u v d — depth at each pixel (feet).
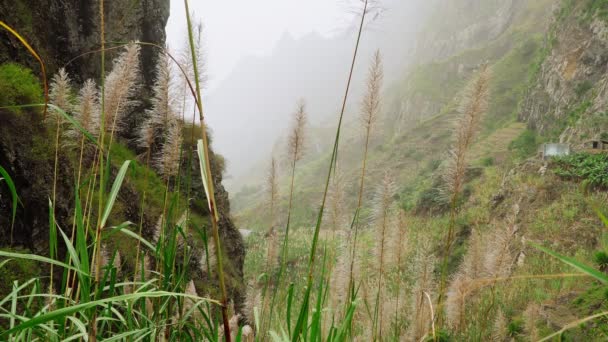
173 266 6.47
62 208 18.01
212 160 33.68
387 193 9.52
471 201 74.23
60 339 5.52
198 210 33.55
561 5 152.05
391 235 9.52
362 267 9.52
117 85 7.27
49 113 7.53
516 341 18.42
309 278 5.03
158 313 6.63
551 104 128.77
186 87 7.72
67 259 5.75
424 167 178.50
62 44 28.40
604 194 50.16
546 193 56.70
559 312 23.86
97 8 29.73
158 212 25.43
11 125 16.90
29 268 15.19
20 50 24.68
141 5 33.12
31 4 26.40
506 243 10.12
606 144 68.03
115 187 5.32
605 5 119.65
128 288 7.75
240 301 34.35
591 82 113.39
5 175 4.81
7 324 12.00
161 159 8.43
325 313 7.92
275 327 7.78
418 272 10.05
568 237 45.14
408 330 9.80
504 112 189.47
